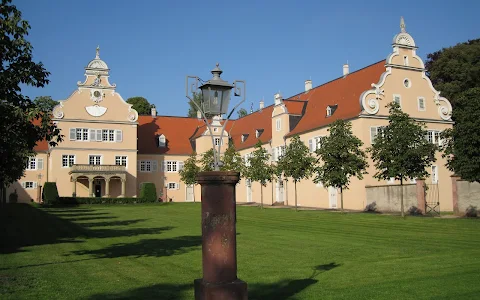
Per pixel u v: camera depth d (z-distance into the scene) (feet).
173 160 226.58
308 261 45.06
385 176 99.60
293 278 36.91
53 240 64.80
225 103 27.48
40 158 210.59
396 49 143.54
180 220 101.96
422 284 32.65
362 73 155.02
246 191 207.31
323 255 48.70
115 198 176.86
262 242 60.34
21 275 39.01
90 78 199.62
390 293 30.40
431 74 175.63
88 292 32.86
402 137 94.58
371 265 41.68
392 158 96.37
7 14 42.04
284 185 175.22
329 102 161.89
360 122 135.54
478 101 88.63
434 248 51.96
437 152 144.25
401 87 143.64
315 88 183.83
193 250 53.67
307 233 71.05
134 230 79.25
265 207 155.94
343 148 110.32
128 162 203.00
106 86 201.98
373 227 78.38
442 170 144.66
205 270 23.84
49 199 166.81
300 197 165.37
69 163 193.67
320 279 36.17
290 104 177.47
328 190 149.28
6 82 41.52
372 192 126.52
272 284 34.81
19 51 42.96
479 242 56.54
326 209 140.56
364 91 138.62
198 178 24.08
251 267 42.19
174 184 226.17
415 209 109.81
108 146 200.44
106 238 67.10
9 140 42.93
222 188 23.88
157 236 69.51
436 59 184.65
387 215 103.14
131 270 41.27
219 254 23.61
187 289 33.53
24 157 84.07
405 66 144.66
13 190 204.44
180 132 239.50
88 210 139.33
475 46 166.61
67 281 36.60
